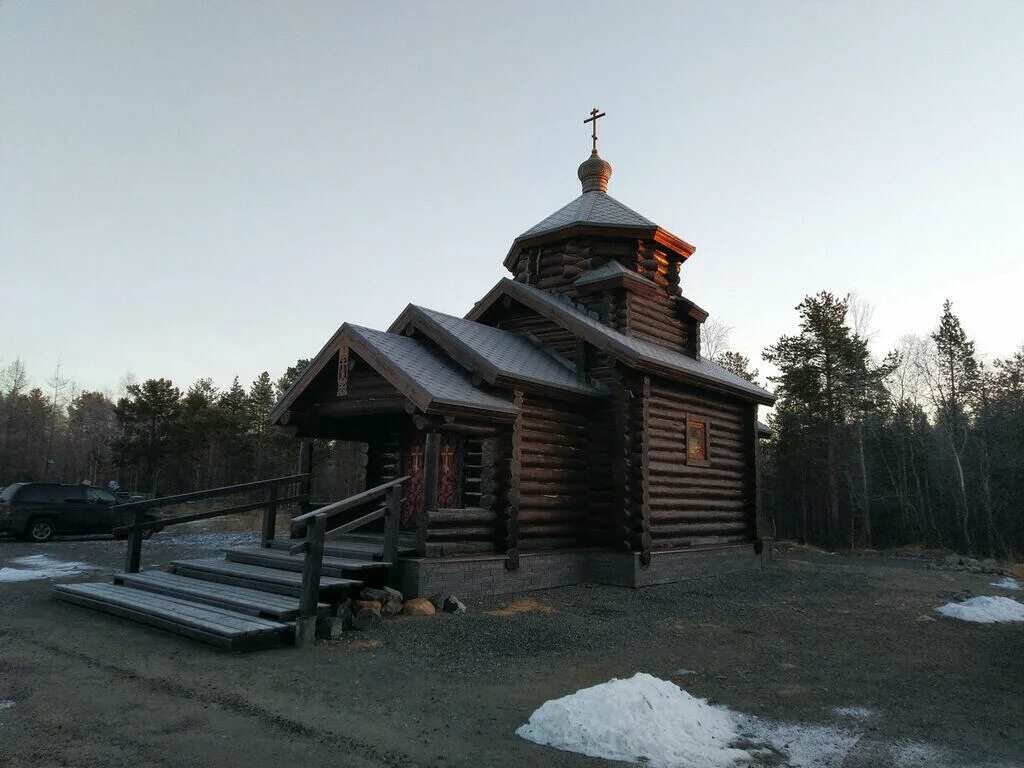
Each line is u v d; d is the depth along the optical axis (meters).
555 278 16.98
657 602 11.09
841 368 37.78
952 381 42.34
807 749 4.80
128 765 4.23
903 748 4.86
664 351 15.90
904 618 10.12
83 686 5.91
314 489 56.19
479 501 11.64
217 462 57.88
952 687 6.46
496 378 11.50
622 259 16.88
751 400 17.47
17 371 76.19
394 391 11.43
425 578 10.03
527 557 11.73
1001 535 36.69
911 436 43.53
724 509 16.33
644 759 4.50
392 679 6.29
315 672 6.47
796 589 13.04
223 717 5.18
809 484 44.88
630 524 13.15
